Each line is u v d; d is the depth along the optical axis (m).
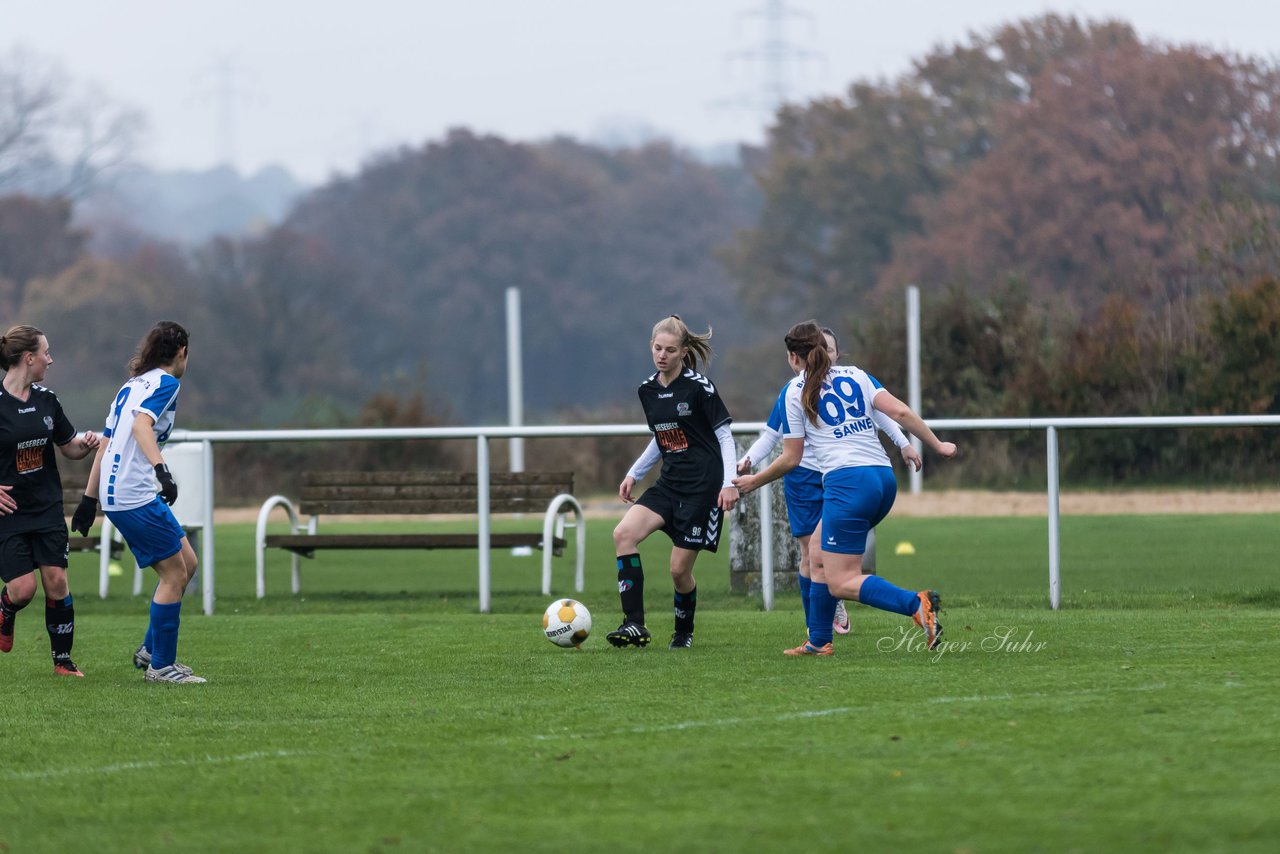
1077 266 143.75
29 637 33.78
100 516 56.75
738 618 34.94
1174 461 61.38
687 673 25.58
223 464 91.62
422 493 44.84
